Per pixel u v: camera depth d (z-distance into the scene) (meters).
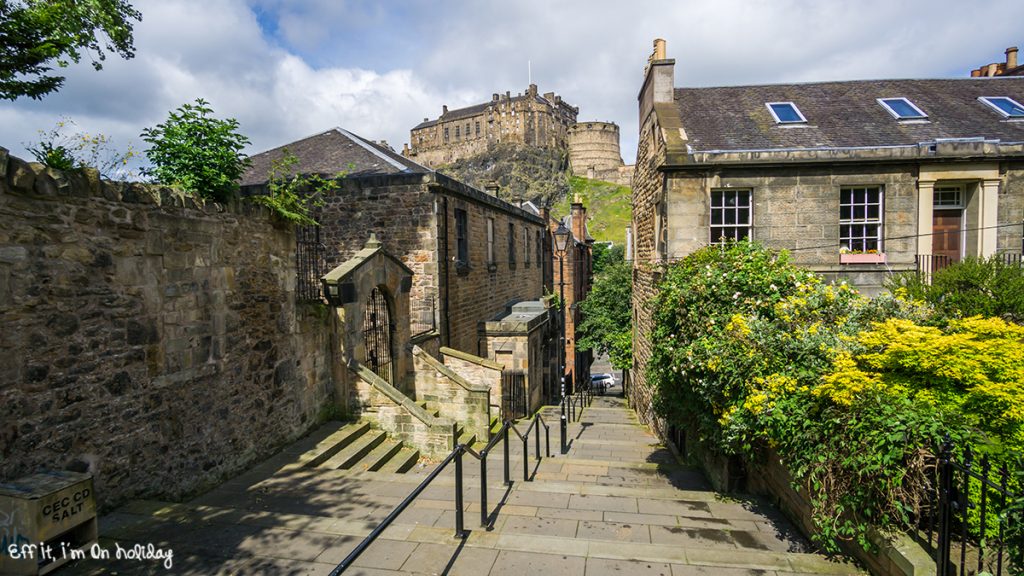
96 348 5.20
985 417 4.37
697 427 8.21
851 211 10.72
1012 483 3.32
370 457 8.35
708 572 4.29
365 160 14.41
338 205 13.31
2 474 4.39
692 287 8.01
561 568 4.37
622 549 4.67
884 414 4.14
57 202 4.82
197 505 5.64
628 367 23.05
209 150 6.83
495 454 10.32
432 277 12.95
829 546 4.55
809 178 10.53
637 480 8.50
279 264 8.11
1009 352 4.70
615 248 44.53
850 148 10.30
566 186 99.12
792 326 6.66
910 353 4.89
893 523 4.07
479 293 16.06
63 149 5.63
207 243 6.61
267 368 7.78
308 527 5.20
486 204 16.52
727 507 6.38
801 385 5.45
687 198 10.71
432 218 12.84
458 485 4.96
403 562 4.49
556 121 109.06
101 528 5.00
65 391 4.90
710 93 13.80
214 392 6.73
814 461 4.57
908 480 3.88
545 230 26.78
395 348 11.14
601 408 20.69
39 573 4.08
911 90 13.55
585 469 9.14
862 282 10.45
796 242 10.62
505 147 100.50
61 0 6.62
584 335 29.61
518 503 6.52
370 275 10.13
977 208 10.47
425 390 11.14
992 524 3.84
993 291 8.15
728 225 10.71
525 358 15.34
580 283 32.72
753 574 4.25
